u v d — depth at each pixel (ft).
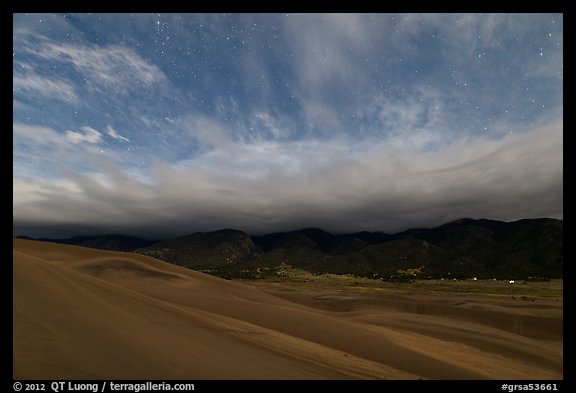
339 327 87.04
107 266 159.53
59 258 164.25
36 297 33.53
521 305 231.91
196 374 25.62
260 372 30.66
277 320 85.30
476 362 71.87
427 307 214.90
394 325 120.67
